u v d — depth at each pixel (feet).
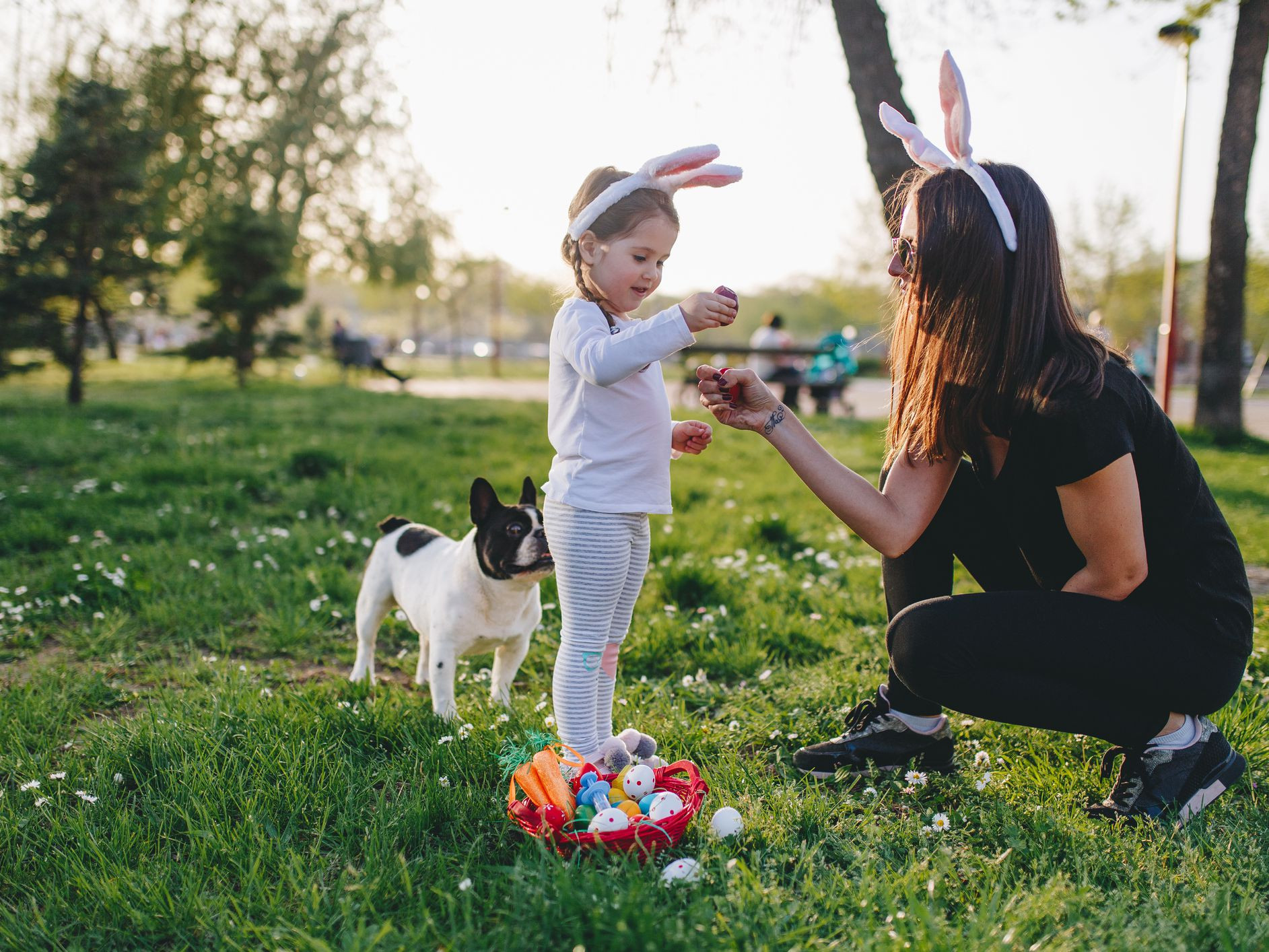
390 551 11.19
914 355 7.35
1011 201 6.77
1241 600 6.95
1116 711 7.22
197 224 59.06
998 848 6.99
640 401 7.38
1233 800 7.88
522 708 9.52
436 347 183.73
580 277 7.70
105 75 40.50
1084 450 6.38
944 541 8.28
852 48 18.66
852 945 5.55
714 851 6.65
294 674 11.65
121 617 13.01
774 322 53.88
